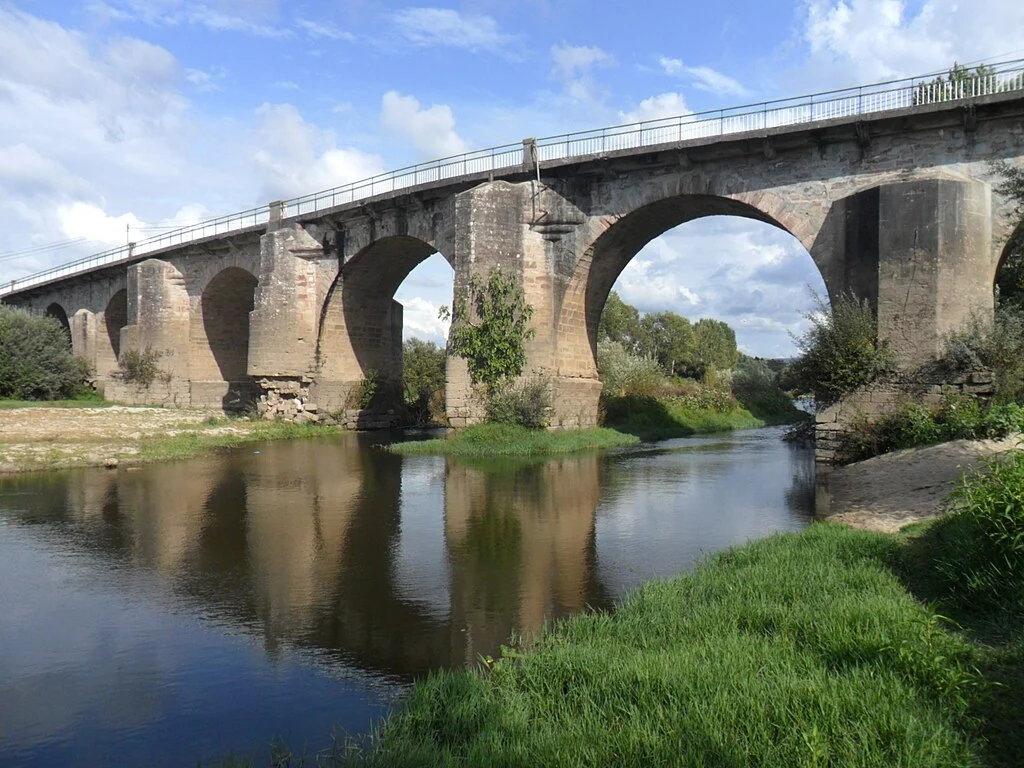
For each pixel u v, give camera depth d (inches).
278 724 197.6
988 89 716.0
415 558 371.2
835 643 199.2
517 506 515.2
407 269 1330.0
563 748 156.7
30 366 1625.2
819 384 689.6
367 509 505.7
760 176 816.9
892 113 714.8
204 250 1499.8
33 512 497.0
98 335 1852.9
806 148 787.4
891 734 151.6
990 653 193.2
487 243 932.0
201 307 1534.2
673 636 221.0
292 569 352.8
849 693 167.6
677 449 950.4
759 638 213.3
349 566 357.4
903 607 224.8
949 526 300.4
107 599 308.8
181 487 605.9
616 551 381.4
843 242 755.4
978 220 665.6
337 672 231.5
